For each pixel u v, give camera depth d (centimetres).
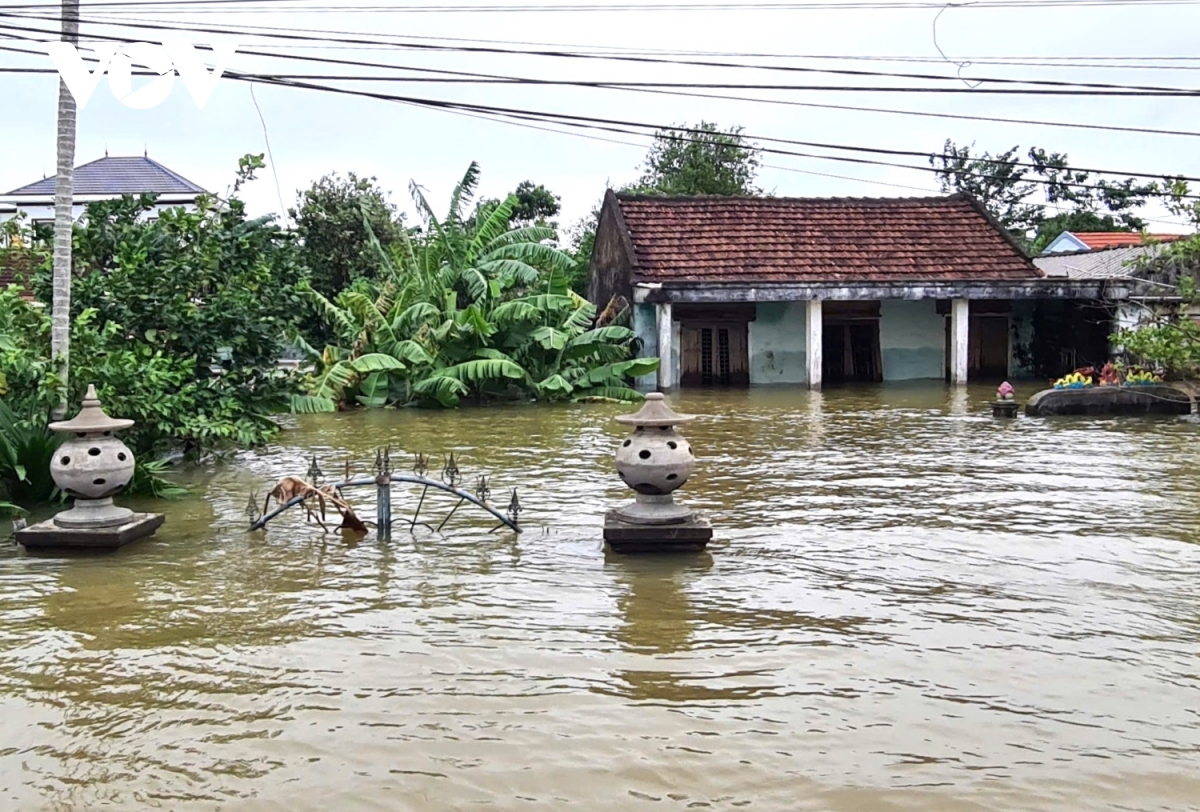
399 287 2264
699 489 1074
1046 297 2255
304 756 454
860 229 2523
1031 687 530
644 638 604
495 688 528
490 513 897
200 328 1252
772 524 908
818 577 735
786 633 612
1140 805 412
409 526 909
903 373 2481
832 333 2473
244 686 534
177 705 511
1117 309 2233
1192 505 977
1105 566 761
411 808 410
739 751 456
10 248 1347
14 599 689
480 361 1962
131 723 491
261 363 1364
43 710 507
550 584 718
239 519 941
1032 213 4166
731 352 2409
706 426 1605
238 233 1377
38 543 809
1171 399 1720
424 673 550
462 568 762
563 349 2086
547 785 427
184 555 805
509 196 2325
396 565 771
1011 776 435
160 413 1083
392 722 488
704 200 2544
